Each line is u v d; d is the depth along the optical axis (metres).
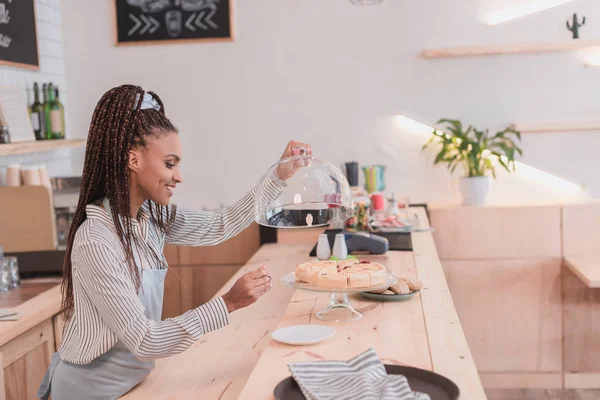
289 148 2.40
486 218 4.36
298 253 3.79
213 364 2.30
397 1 4.42
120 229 1.88
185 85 4.61
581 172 4.46
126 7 4.57
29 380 2.89
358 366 1.68
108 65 4.62
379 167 4.40
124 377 2.03
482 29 4.39
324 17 4.47
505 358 4.47
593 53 4.34
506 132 4.38
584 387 4.44
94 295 1.80
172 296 4.62
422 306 2.38
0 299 3.13
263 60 4.54
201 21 4.54
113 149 1.86
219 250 4.57
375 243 3.22
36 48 4.19
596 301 4.36
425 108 4.48
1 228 3.71
